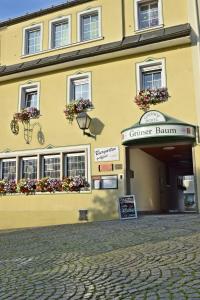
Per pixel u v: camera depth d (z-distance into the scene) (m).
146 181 15.03
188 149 14.18
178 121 12.44
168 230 8.12
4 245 8.04
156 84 13.45
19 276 5.15
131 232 8.25
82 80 14.72
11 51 16.78
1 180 15.30
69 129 14.41
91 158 13.77
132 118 13.34
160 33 13.42
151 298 3.76
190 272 4.57
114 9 14.69
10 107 15.97
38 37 16.50
